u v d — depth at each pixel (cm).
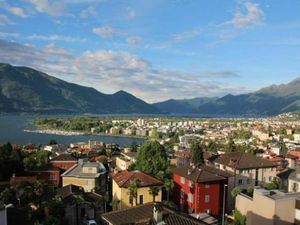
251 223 6097
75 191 8081
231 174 9000
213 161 10519
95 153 16762
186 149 19588
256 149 18650
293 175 8594
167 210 4731
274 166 9738
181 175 8488
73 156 13638
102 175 9775
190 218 4569
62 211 7112
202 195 7956
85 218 7562
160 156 9950
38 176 10806
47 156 13975
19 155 12588
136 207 5378
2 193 7962
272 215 5597
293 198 5709
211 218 7044
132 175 8081
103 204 7994
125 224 4741
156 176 8725
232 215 7494
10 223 5025
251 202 6481
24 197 8000
